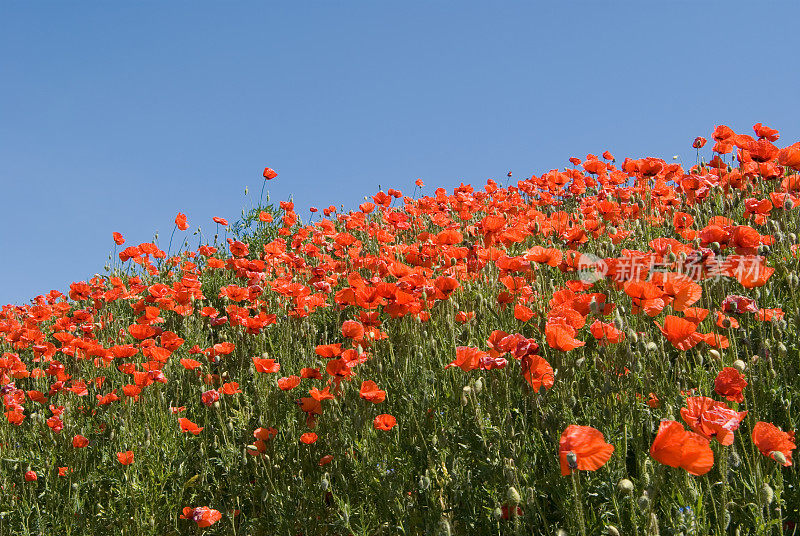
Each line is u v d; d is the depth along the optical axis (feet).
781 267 15.71
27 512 16.21
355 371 16.94
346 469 14.69
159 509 15.30
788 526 10.11
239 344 22.91
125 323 30.07
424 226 34.01
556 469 11.04
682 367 12.15
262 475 15.35
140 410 19.36
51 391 20.72
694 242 15.87
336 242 24.71
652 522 8.11
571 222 24.52
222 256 37.24
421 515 12.56
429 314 17.79
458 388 14.70
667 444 7.47
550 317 12.03
